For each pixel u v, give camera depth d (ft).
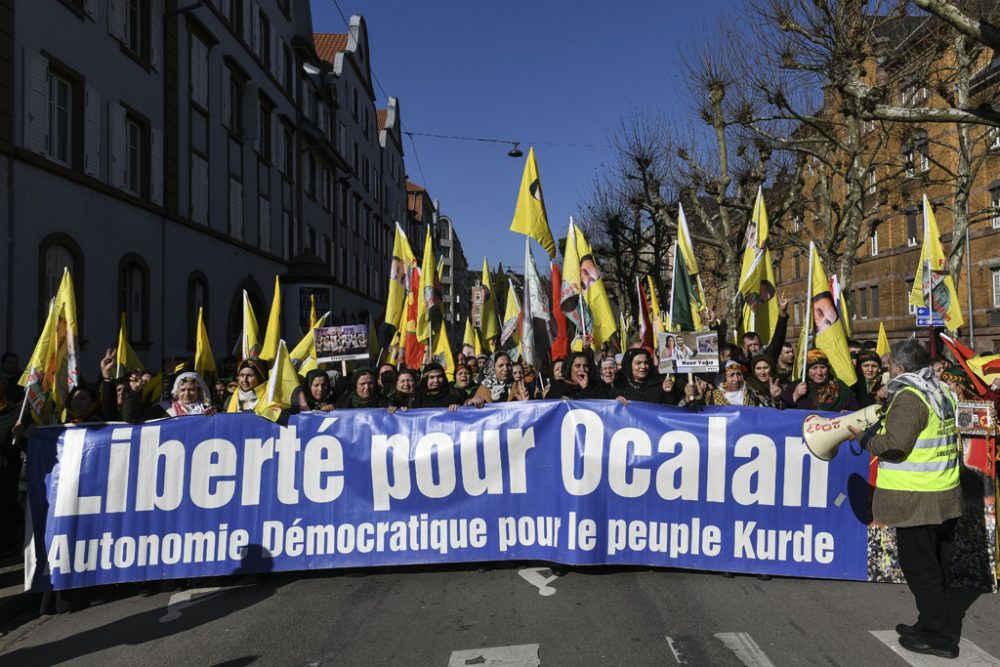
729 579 18.08
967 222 51.37
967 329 93.15
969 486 16.92
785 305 26.05
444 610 16.17
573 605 16.26
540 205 25.09
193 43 62.03
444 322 31.42
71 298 20.15
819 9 44.27
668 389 22.38
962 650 13.55
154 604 17.66
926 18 46.70
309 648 14.35
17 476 22.09
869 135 58.80
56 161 42.93
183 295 59.36
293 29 92.12
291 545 18.57
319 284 68.59
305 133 94.07
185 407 20.43
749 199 63.57
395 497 18.79
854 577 17.72
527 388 26.04
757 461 18.13
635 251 88.07
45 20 41.75
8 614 17.21
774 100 50.42
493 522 18.75
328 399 21.63
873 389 23.53
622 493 18.42
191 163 61.36
